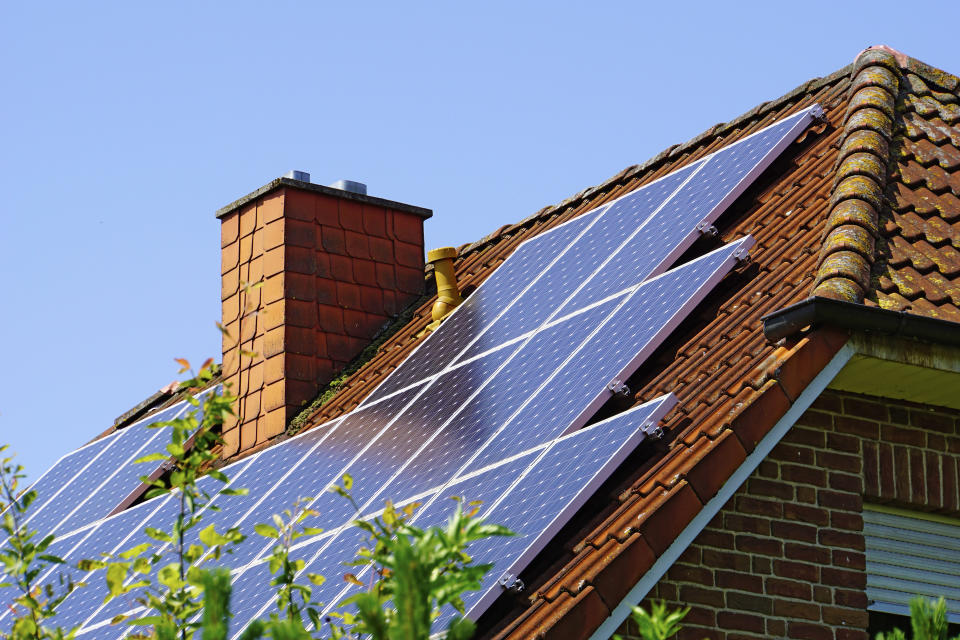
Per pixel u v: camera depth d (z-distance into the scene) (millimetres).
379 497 11711
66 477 19891
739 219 13305
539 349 12469
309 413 17141
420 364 14367
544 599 9539
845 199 11719
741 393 10266
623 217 14281
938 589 10680
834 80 15352
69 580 7902
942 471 10680
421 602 4668
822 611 9992
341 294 18234
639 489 10062
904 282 10688
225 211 19016
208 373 8047
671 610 9562
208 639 4758
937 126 13055
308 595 7605
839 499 10289
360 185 19094
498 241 19078
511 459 10773
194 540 13953
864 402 10602
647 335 11062
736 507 10000
